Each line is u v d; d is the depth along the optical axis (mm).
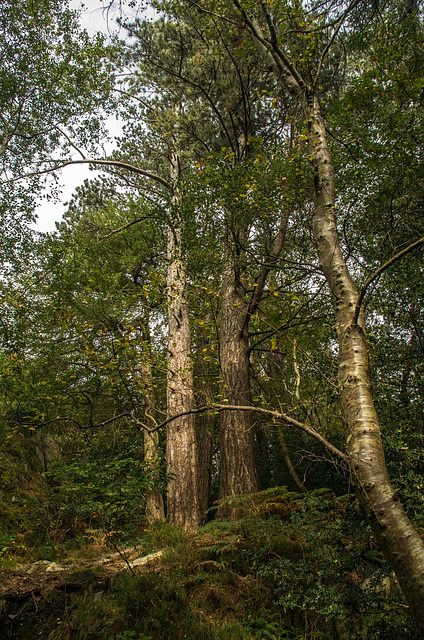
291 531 5309
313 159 4500
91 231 13367
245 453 7914
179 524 7809
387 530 2543
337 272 3789
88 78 11266
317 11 6562
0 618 4105
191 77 10711
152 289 7543
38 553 5914
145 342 6617
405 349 6336
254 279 9523
